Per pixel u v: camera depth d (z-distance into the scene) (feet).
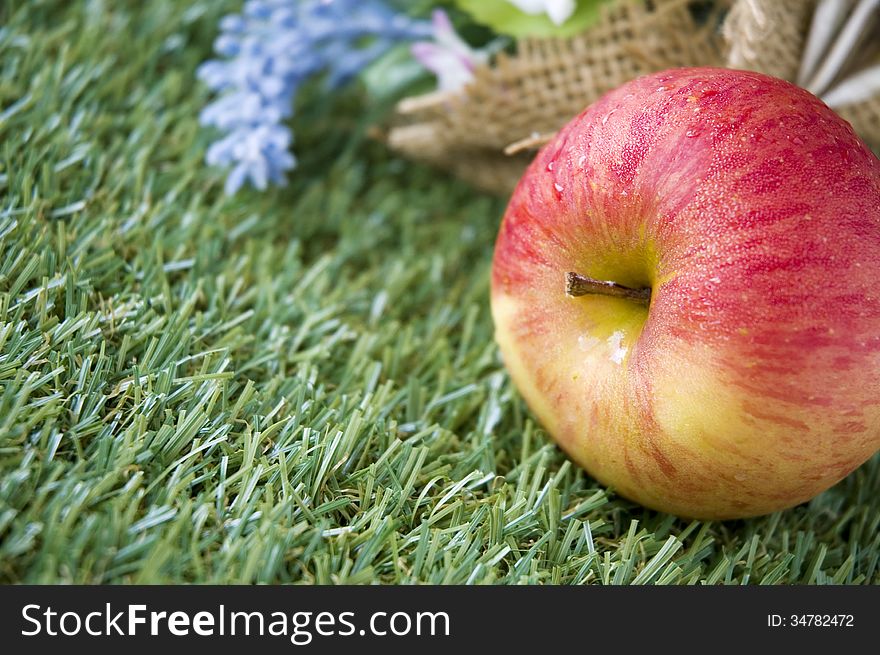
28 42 1.04
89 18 1.09
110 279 0.94
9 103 1.01
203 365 0.88
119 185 1.00
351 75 1.15
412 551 0.84
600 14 1.00
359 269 1.09
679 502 0.85
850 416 0.79
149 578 0.77
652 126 0.82
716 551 0.89
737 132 0.80
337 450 0.86
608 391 0.84
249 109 1.04
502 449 0.94
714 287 0.79
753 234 0.78
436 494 0.88
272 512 0.82
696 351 0.79
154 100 1.08
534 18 1.01
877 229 0.79
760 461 0.81
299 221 1.09
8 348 0.85
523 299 0.87
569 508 0.89
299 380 0.91
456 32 1.13
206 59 1.15
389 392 0.95
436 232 1.13
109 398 0.86
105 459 0.82
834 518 0.92
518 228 0.87
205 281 0.97
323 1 1.04
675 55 0.99
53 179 0.97
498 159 1.10
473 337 1.02
